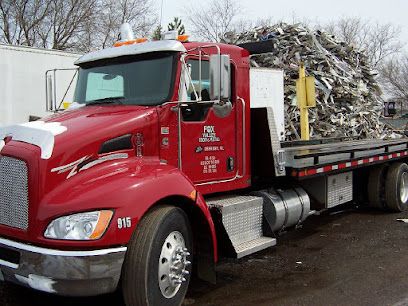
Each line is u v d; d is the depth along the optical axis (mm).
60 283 3803
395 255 6523
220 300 4957
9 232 4062
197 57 5160
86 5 33188
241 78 5750
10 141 4332
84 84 5516
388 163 9414
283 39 18250
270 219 6102
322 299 4969
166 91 4902
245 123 5840
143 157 4656
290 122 16938
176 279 4387
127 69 5168
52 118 4859
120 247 3939
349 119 17422
